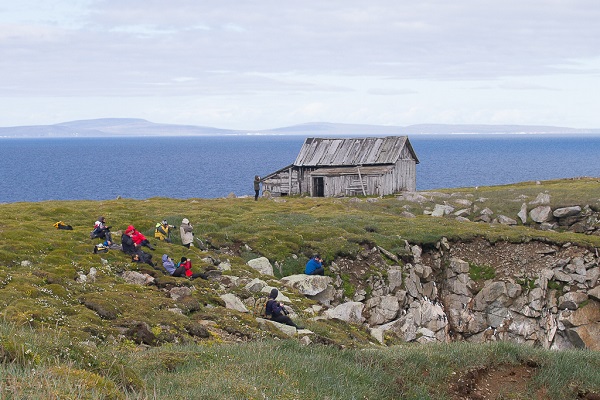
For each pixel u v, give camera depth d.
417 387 19.66
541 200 60.78
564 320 42.16
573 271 44.22
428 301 43.41
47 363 13.79
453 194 67.44
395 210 62.81
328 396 17.05
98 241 37.47
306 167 83.25
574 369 22.03
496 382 21.14
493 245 47.28
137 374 16.00
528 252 46.09
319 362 19.92
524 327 42.16
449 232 48.34
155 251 37.69
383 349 23.88
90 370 14.46
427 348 23.22
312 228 48.44
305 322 30.20
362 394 18.28
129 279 31.77
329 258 42.97
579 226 58.16
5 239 34.53
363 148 83.44
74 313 24.55
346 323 32.94
